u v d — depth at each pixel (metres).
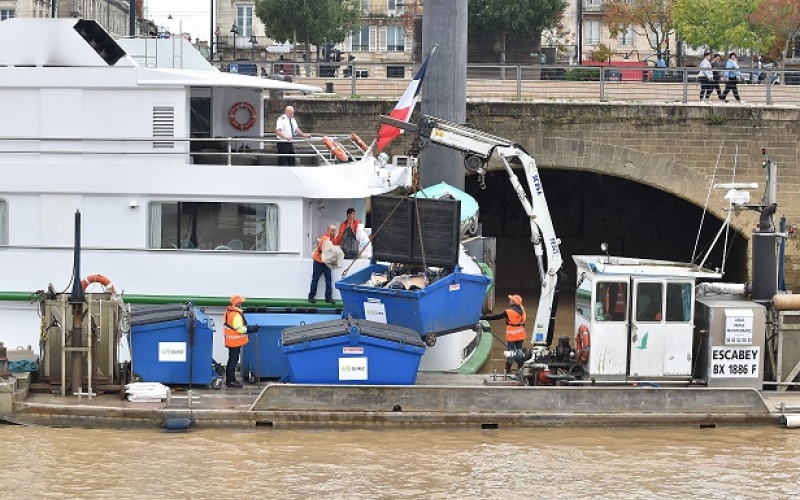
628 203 67.31
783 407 35.75
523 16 95.06
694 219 67.06
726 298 37.16
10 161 39.16
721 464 32.84
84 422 34.25
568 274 67.25
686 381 36.06
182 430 34.09
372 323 35.47
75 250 34.69
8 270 38.78
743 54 107.75
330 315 37.62
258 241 38.59
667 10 109.94
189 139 38.38
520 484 31.08
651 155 59.19
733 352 36.12
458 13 53.16
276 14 97.88
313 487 30.55
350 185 39.56
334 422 34.53
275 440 33.81
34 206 38.84
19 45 39.19
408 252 37.84
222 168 38.38
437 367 38.25
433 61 53.06
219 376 36.78
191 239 38.69
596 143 59.09
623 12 111.75
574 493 30.58
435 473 31.69
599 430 35.31
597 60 111.56
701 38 96.19
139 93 38.91
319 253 38.03
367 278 38.53
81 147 39.03
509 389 35.16
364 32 135.62
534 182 37.66
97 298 35.31
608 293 35.59
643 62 96.44
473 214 51.03
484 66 60.59
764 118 58.81
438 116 53.22
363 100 58.38
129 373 36.09
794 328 36.59
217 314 38.53
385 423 34.66
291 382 35.31
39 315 36.59
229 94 41.84
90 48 38.94
